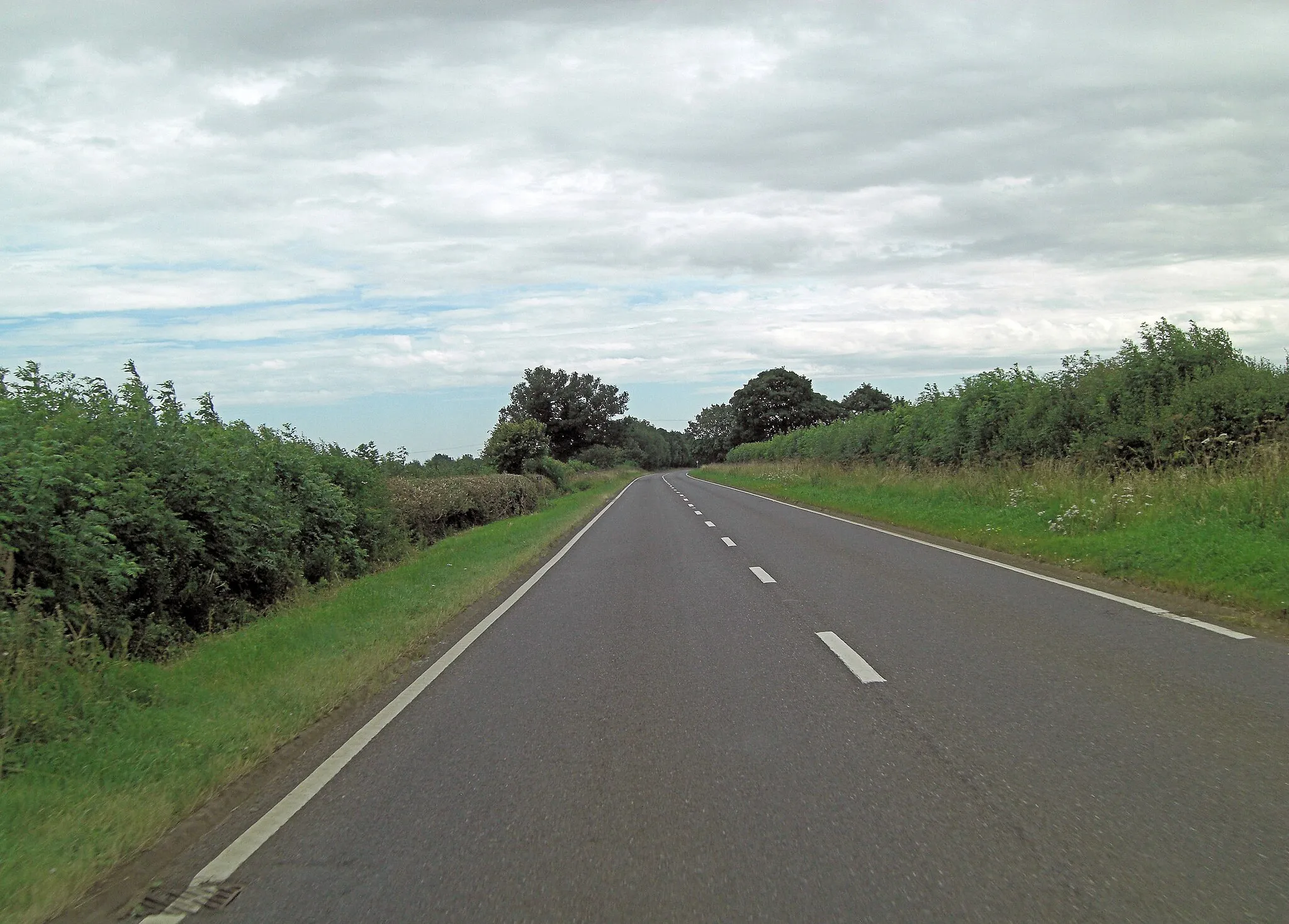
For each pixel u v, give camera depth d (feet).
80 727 20.79
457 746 20.03
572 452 426.51
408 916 12.50
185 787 17.62
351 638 32.04
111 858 14.82
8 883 13.69
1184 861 12.88
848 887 12.62
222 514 38.22
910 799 15.57
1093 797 15.24
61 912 13.16
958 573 42.24
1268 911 11.47
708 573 47.50
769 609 35.35
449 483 96.48
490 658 29.12
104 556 28.48
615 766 18.13
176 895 13.50
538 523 91.40
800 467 177.47
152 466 34.99
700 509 109.70
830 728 19.74
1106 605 32.60
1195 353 66.28
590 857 14.03
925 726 19.51
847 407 424.87
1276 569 32.76
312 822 16.03
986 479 79.00
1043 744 17.99
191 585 35.37
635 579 46.80
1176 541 40.60
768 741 19.15
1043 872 12.75
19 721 19.88
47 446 28.60
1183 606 31.94
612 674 25.98
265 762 19.79
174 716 22.25
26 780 17.98
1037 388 83.10
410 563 58.34
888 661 25.52
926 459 104.88
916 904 12.07
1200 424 59.72
